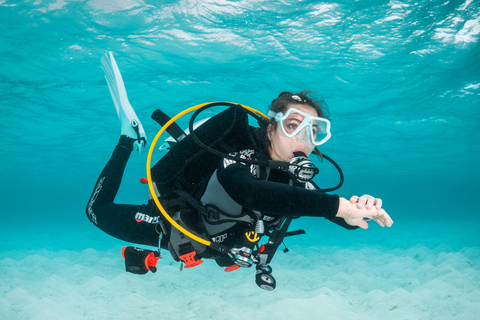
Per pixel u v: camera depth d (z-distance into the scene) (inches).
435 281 198.5
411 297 174.2
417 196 3014.3
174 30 346.3
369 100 528.4
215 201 77.4
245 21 334.6
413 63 412.5
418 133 709.3
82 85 456.4
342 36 358.0
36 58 386.0
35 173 1301.7
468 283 200.4
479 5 311.6
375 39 363.9
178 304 166.4
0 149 852.6
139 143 115.5
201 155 80.2
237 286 204.7
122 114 119.8
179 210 81.7
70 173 1310.3
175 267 267.4
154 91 485.1
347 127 665.6
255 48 379.6
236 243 81.2
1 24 329.1
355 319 141.8
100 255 375.6
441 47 379.6
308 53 390.3
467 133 711.1
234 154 76.7
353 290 208.5
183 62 406.3
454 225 995.9
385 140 768.9
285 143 73.0
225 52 385.4
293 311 143.8
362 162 1067.3
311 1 309.1
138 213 94.0
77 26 336.8
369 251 401.7
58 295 194.9
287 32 351.9
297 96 79.4
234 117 79.4
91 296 188.5
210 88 481.7
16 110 550.0
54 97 496.1
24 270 280.4
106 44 366.6
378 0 307.4
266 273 86.5
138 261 91.4
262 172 73.3
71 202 3307.1
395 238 579.2
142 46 371.2
